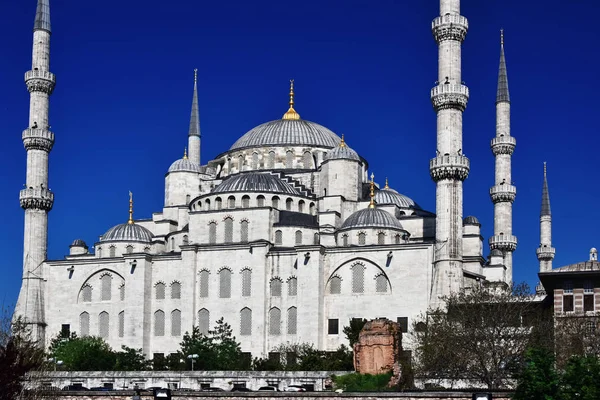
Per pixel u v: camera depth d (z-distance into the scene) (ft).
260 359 403.95
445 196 408.46
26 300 469.16
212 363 394.11
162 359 417.08
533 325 299.99
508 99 499.92
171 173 527.40
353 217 455.63
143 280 455.22
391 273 424.46
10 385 187.62
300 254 435.53
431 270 418.31
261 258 441.68
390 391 218.59
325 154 515.09
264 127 546.26
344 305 430.20
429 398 211.00
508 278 486.38
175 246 482.69
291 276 436.76
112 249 488.44
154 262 461.37
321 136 537.65
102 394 235.61
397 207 488.02
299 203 476.13
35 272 472.85
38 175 478.18
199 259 453.99
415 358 323.78
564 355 276.82
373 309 424.87
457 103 412.57
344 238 449.89
